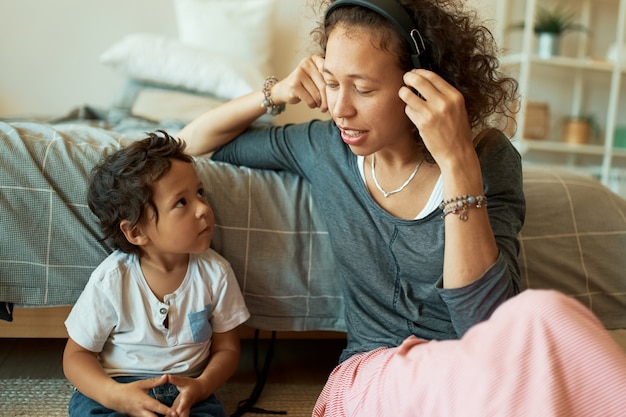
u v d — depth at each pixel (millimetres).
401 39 826
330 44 845
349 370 911
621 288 1317
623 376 593
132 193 960
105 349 1016
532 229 1289
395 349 829
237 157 1228
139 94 2381
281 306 1189
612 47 3168
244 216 1168
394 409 739
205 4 2605
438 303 939
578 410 596
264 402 1233
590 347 604
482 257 805
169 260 1028
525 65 2918
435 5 858
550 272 1282
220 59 2389
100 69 2660
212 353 1072
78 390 983
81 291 1078
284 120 2771
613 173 3234
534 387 603
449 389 657
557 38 3055
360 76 821
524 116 2965
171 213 974
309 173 1107
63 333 1193
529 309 634
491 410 610
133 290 1000
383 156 949
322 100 1027
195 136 1225
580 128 3215
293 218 1194
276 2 2695
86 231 1063
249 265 1169
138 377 988
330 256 1210
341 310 1217
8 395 1177
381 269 971
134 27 2670
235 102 1185
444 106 803
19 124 1165
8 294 1050
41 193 1054
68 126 1226
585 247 1312
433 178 935
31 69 2605
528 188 1327
